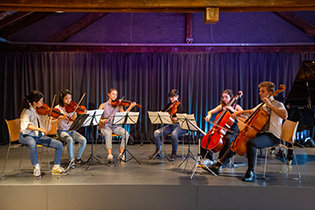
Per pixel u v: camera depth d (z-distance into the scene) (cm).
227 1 373
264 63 560
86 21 574
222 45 562
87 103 571
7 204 281
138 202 281
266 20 571
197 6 379
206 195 278
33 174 319
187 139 573
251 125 310
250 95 563
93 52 574
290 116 423
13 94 570
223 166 360
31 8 380
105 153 457
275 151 461
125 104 433
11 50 570
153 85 575
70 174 321
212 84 570
